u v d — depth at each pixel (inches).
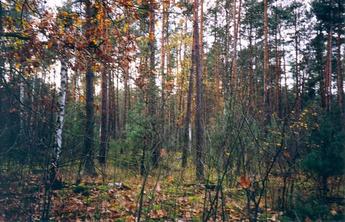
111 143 452.4
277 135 304.3
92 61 256.4
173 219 268.8
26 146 259.0
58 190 324.5
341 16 829.2
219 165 245.9
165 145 306.3
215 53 1059.3
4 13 263.6
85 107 470.3
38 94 272.8
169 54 1044.5
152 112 374.3
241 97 267.1
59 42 241.4
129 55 256.2
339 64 907.4
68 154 308.2
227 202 290.2
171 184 323.6
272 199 295.6
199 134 486.9
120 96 1608.0
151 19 254.4
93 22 256.2
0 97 258.5
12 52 250.4
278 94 880.9
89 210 284.2
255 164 279.9
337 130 321.7
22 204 256.1
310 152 314.5
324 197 294.8
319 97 810.2
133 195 323.0
